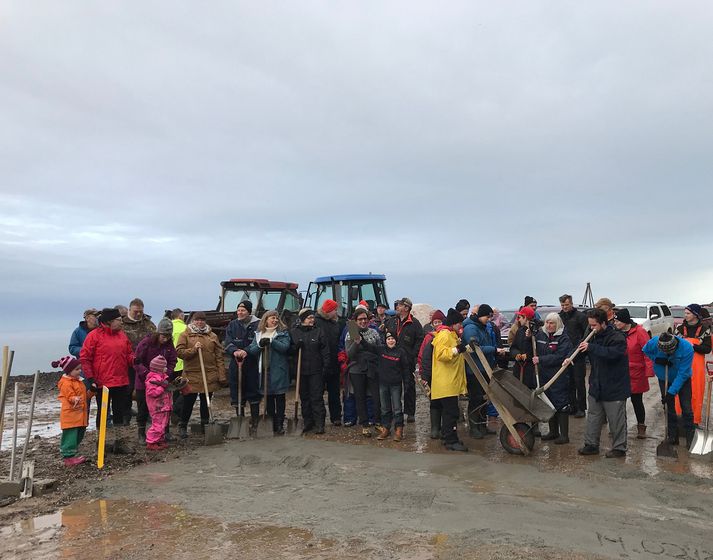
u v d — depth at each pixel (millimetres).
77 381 7199
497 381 7043
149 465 7062
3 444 8812
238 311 9305
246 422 8562
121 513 5262
